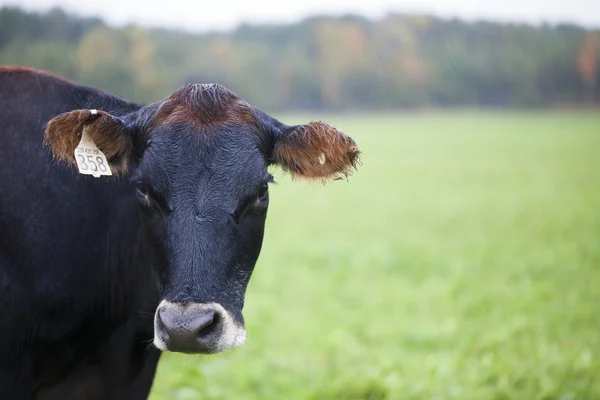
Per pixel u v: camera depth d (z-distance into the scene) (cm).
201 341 422
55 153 463
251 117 483
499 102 11450
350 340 1000
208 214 446
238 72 8831
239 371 847
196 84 496
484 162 4269
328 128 481
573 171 3691
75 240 491
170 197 452
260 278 1352
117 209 510
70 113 454
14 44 3691
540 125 7875
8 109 499
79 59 4556
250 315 1096
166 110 477
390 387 817
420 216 2280
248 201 462
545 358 910
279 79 9719
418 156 4728
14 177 484
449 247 1716
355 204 2644
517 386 846
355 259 1562
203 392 790
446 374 857
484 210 2367
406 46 10694
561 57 11200
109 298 512
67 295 489
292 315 1127
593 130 6988
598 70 11031
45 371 504
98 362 526
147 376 537
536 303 1177
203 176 455
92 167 467
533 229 1953
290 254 1636
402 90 10644
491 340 986
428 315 1131
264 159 482
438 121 8856
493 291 1258
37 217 482
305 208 2552
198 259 435
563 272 1401
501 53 11225
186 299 423
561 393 809
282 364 895
